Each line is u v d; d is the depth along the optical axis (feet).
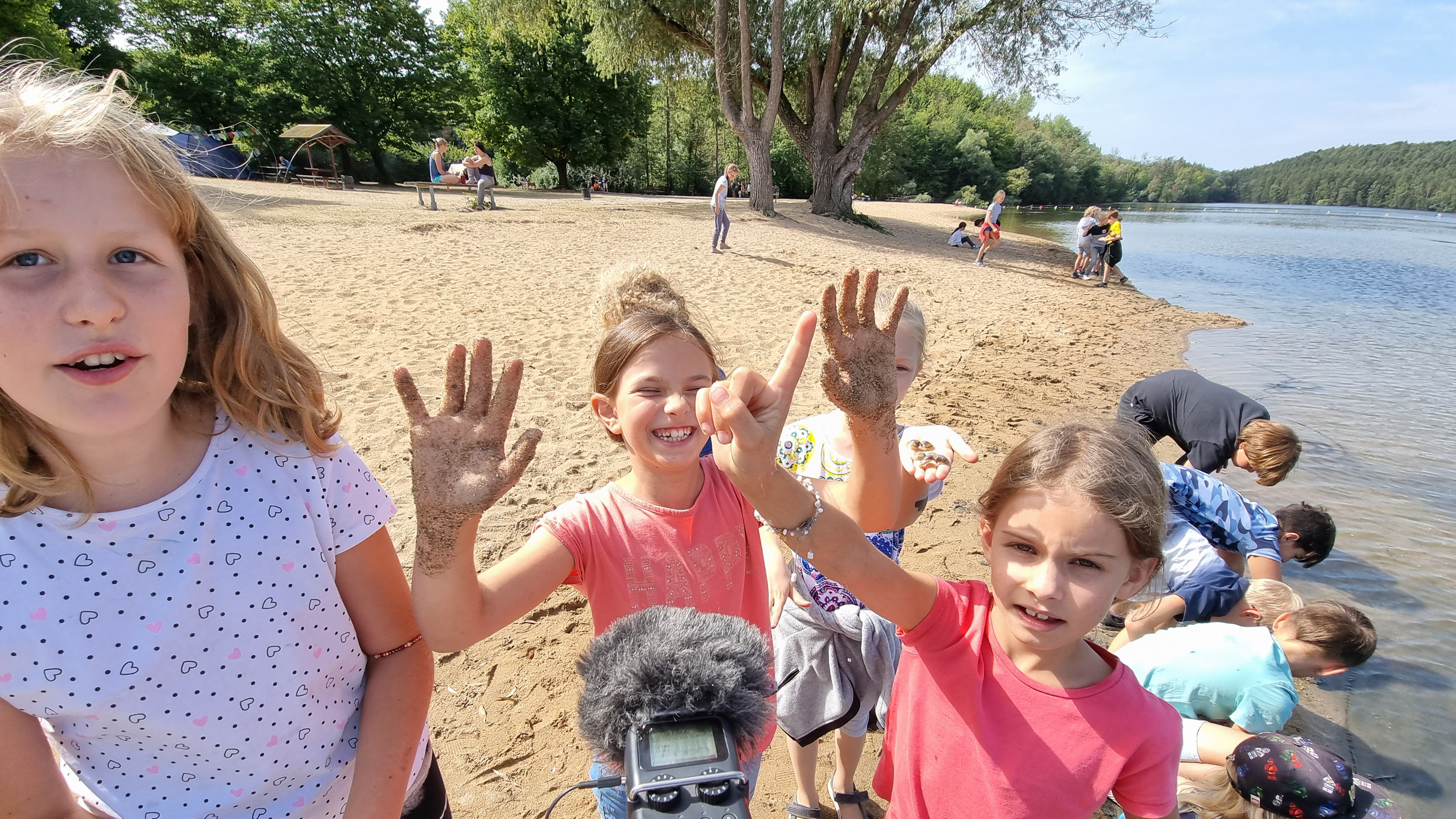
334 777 2.36
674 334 2.93
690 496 3.07
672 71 41.24
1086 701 2.62
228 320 2.10
